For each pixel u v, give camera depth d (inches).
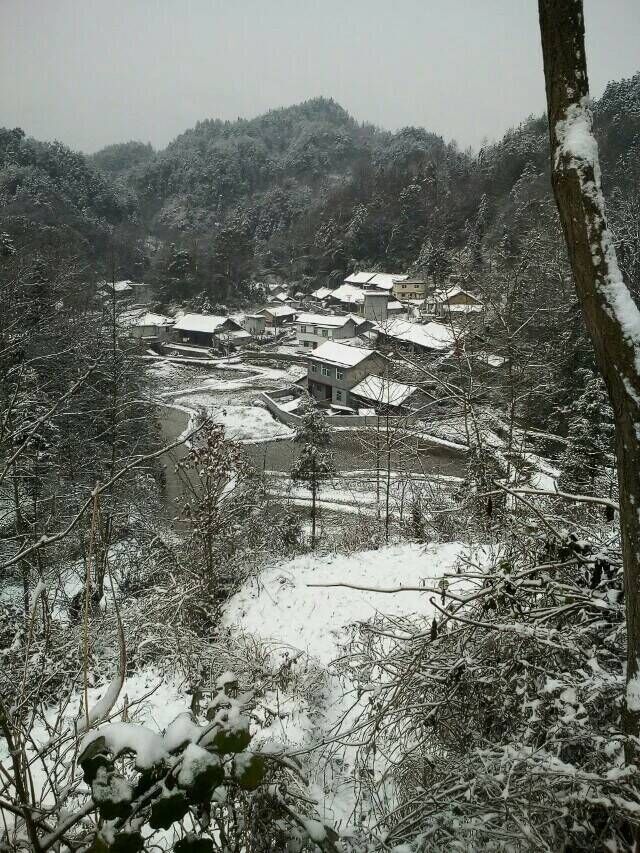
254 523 471.8
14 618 274.2
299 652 261.4
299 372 2185.0
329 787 159.0
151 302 2883.9
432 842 102.7
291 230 4099.4
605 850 95.0
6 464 140.6
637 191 737.6
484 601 134.6
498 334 450.0
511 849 103.4
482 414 443.2
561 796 89.4
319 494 974.4
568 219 87.0
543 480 489.4
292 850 69.1
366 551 426.6
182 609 338.3
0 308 571.2
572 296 498.3
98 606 316.5
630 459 82.4
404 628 165.2
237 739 50.1
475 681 126.1
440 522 532.1
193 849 49.7
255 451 1277.1
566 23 85.6
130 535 555.2
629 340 81.4
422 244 2723.9
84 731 58.6
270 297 3282.5
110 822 51.2
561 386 553.0
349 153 7258.9
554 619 136.9
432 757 126.4
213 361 2322.8
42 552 297.7
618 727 102.7
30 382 471.2
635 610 84.1
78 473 567.8
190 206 5565.9
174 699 233.6
